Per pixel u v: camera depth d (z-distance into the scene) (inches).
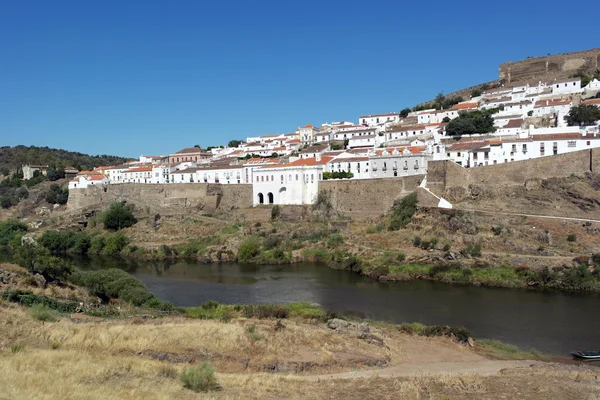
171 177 7268.7
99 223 6136.8
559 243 3491.6
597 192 3745.1
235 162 7519.7
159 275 4079.7
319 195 5255.9
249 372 1675.7
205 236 5251.0
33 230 6195.9
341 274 3860.7
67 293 2783.0
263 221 5329.7
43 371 1342.3
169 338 1867.6
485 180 4281.5
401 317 2726.4
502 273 3373.5
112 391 1227.2
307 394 1416.1
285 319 2495.1
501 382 1593.3
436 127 6604.3
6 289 2491.4
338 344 2015.3
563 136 4419.3
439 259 3671.3
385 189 4773.6
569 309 2787.9
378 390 1476.4
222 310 2647.6
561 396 1467.8
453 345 2202.3
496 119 6289.4
